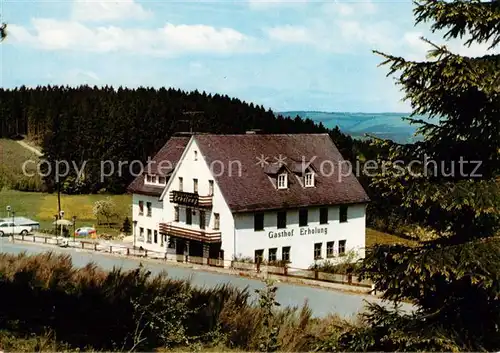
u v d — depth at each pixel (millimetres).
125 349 14219
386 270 12992
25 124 169500
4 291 17250
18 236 67562
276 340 13578
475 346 11797
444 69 12039
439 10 12203
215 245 49938
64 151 116500
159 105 130875
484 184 12141
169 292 18312
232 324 16391
